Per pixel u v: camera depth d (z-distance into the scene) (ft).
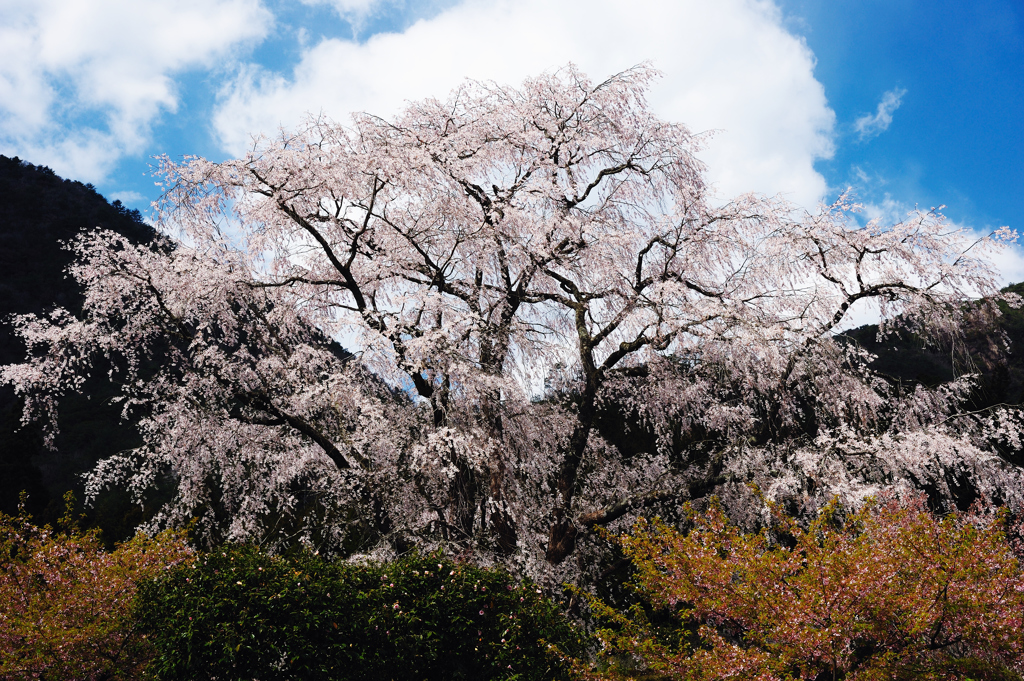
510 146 41.34
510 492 37.04
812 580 21.22
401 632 23.52
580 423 39.60
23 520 29.27
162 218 36.58
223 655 22.18
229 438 37.32
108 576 28.12
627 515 39.73
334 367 36.68
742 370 37.40
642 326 36.37
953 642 21.04
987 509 33.47
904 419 38.09
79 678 26.66
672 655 21.76
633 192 44.52
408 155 35.76
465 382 34.01
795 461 34.91
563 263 40.01
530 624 24.43
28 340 36.35
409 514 36.24
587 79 43.70
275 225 36.24
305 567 25.02
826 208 40.73
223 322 38.32
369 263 39.27
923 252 39.37
